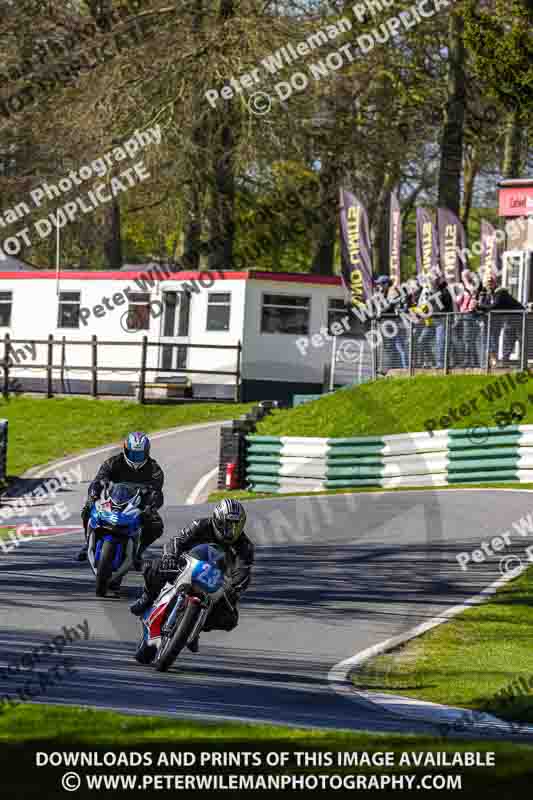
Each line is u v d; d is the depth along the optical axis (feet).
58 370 378.73
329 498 223.51
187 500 250.16
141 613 97.50
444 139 405.39
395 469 244.01
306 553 164.35
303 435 261.65
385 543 171.32
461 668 103.19
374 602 131.03
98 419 339.57
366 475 247.29
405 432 252.01
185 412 343.05
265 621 118.83
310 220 423.64
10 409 357.41
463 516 190.49
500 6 319.88
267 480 257.75
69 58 386.32
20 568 151.23
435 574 148.25
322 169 418.72
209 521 94.32
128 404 354.74
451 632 117.60
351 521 191.72
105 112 374.63
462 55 402.72
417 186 513.04
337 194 419.95
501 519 186.19
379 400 264.93
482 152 488.85
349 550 166.20
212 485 262.67
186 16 384.27
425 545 167.73
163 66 371.97
